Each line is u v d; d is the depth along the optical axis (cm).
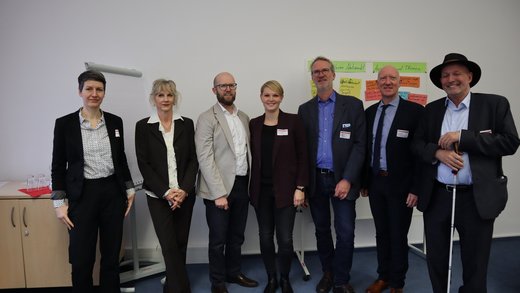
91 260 189
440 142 163
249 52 267
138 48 260
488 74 294
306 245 288
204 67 264
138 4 257
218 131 202
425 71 278
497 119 158
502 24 291
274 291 217
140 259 271
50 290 234
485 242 164
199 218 275
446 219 173
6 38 253
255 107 271
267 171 203
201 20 262
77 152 180
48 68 257
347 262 210
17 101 258
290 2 267
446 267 181
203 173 201
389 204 203
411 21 280
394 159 198
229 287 232
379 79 203
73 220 183
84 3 255
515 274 246
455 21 285
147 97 261
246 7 264
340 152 204
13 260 216
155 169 198
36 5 252
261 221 210
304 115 216
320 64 203
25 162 262
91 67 214
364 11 274
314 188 211
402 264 206
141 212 273
